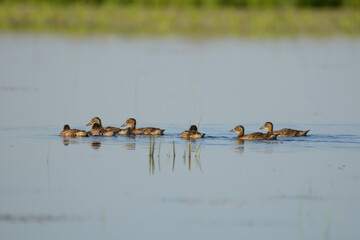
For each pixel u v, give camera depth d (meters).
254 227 17.17
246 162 23.59
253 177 21.55
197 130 29.67
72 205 18.64
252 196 19.58
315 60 52.06
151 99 36.56
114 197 19.33
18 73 44.47
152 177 21.47
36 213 18.00
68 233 16.67
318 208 18.58
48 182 20.78
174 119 32.06
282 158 24.25
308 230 17.00
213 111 33.81
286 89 39.97
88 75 43.97
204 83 41.56
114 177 21.41
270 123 29.44
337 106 35.19
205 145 26.80
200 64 49.25
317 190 20.16
